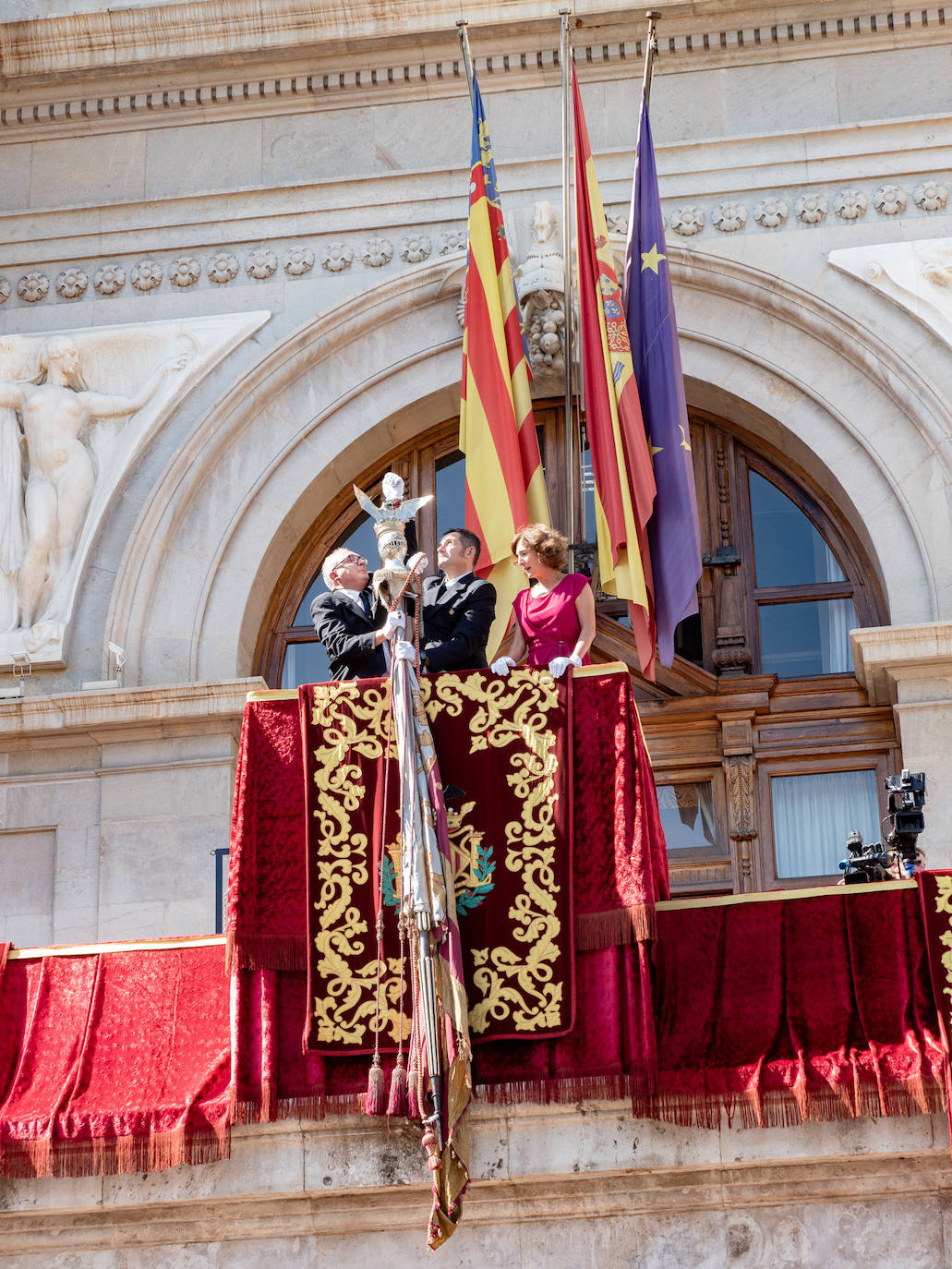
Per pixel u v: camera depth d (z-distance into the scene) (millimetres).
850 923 9391
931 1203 9055
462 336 15617
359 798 9273
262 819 9367
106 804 14414
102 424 15609
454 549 10219
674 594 13820
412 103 16391
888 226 15406
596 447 14172
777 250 15422
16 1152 9242
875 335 14945
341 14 16219
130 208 16281
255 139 16453
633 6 15953
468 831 9219
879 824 14375
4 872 14430
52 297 16172
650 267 14516
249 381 15492
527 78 16250
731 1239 9133
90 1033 9688
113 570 15188
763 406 15148
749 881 14320
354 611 9977
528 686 9398
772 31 16031
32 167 16578
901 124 15625
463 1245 9281
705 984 9344
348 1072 9086
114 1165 9172
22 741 14672
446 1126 8594
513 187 15906
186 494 15242
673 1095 8922
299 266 15969
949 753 13805
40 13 16641
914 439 14773
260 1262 9391
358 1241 9383
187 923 14039
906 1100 8812
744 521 15336
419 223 15969
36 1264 9484
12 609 15125
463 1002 8727
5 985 9984
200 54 16375
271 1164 9227
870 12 15969
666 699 14812
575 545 14828
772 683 14695
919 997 9133
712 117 15984
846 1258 9031
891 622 14375
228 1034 9602
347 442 15492
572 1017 8938
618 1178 9172
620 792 9242
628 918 9047
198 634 14945
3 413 15648
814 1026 9117
